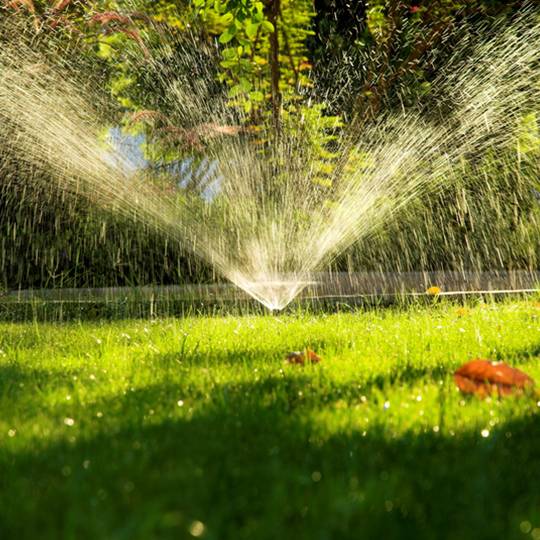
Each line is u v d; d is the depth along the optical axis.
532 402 2.70
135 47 10.07
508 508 1.71
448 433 2.31
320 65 11.62
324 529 1.48
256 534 1.50
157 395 2.98
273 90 10.05
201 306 7.45
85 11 9.72
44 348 4.62
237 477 1.87
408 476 1.88
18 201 9.56
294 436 2.27
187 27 10.37
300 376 3.31
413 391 2.89
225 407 2.70
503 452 2.12
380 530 1.53
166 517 1.48
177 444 2.18
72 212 9.60
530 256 10.48
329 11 12.25
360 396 2.83
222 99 10.58
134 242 9.59
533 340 4.47
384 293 8.14
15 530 1.56
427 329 5.04
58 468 2.00
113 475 1.89
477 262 10.54
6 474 1.99
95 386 3.22
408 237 10.37
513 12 10.52
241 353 4.14
